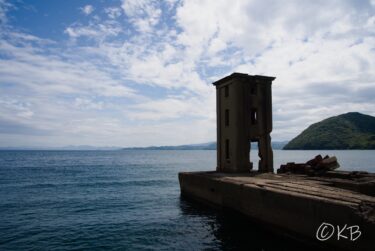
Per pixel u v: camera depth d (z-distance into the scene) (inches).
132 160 4977.9
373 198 473.7
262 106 1053.2
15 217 857.5
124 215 892.6
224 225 737.6
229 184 764.0
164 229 732.0
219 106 1130.7
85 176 2162.9
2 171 2527.1
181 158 5989.2
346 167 2522.1
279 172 983.0
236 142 1002.7
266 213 606.5
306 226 499.8
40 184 1658.5
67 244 623.5
